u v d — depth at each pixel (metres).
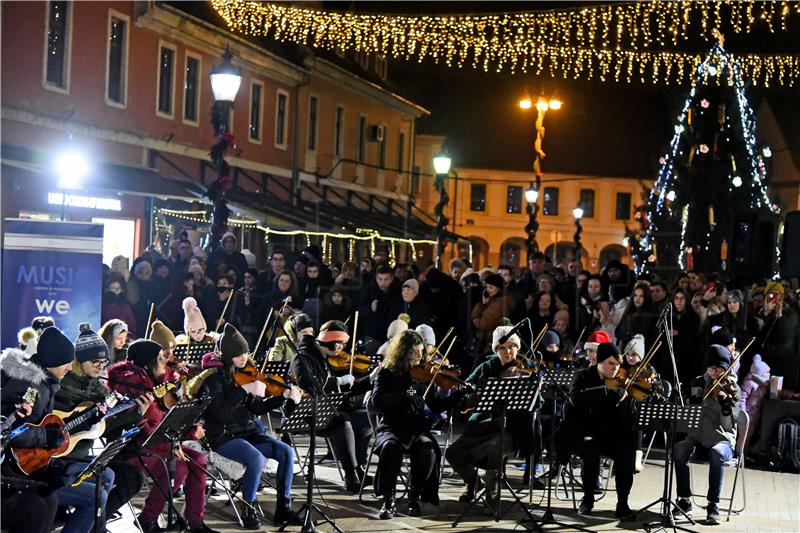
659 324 11.34
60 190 22.69
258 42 35.91
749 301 17.64
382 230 42.75
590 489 11.51
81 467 8.36
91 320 11.68
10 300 11.48
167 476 9.58
